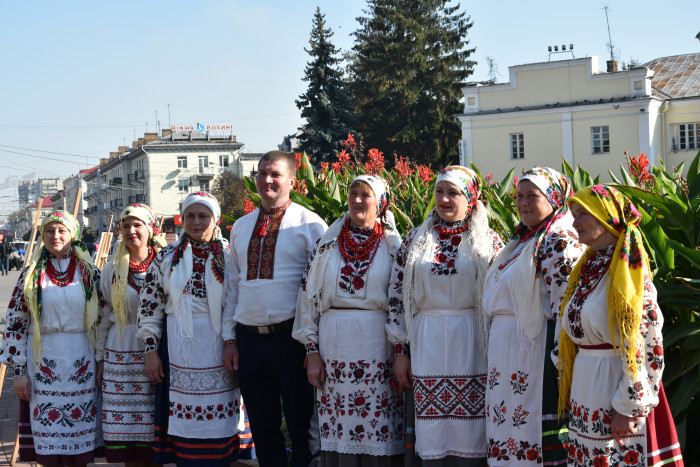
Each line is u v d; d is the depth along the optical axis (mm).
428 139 40125
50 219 4805
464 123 34000
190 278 4621
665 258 4168
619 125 31016
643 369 3072
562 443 3588
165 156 70562
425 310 4043
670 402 4012
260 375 4535
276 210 4598
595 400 3221
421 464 4062
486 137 33594
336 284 4227
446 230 4023
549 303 3613
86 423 4902
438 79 40250
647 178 5504
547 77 32438
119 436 4770
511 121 33062
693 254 3895
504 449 3689
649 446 3156
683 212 4340
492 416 3748
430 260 3994
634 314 3057
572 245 3543
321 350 4285
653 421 3172
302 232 4551
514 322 3693
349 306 4211
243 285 4535
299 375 4512
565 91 32094
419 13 41000
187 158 70875
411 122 40000
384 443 4180
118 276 4832
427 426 3957
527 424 3625
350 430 4191
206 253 4680
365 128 40500
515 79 33031
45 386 4816
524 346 3641
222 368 4633
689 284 4113
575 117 31875
